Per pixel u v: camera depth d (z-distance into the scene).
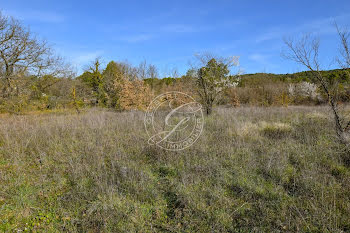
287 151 3.96
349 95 4.74
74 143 4.98
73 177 3.24
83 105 14.62
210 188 2.88
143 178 3.12
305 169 3.22
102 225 2.24
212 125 6.40
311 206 2.41
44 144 4.84
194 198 2.62
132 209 2.48
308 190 2.72
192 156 3.95
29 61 11.93
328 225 2.09
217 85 9.30
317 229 2.07
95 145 4.61
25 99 11.85
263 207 2.42
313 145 4.24
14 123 6.65
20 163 3.81
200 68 9.35
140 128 6.35
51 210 2.52
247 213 2.38
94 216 2.35
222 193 2.73
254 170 3.33
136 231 2.17
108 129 6.41
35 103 12.74
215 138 5.02
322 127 5.37
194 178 3.12
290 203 2.50
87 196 2.71
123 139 5.24
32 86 13.00
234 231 2.13
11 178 3.24
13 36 10.99
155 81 19.56
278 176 3.10
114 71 19.59
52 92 14.79
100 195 2.71
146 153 4.22
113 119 8.03
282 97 14.55
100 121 7.14
